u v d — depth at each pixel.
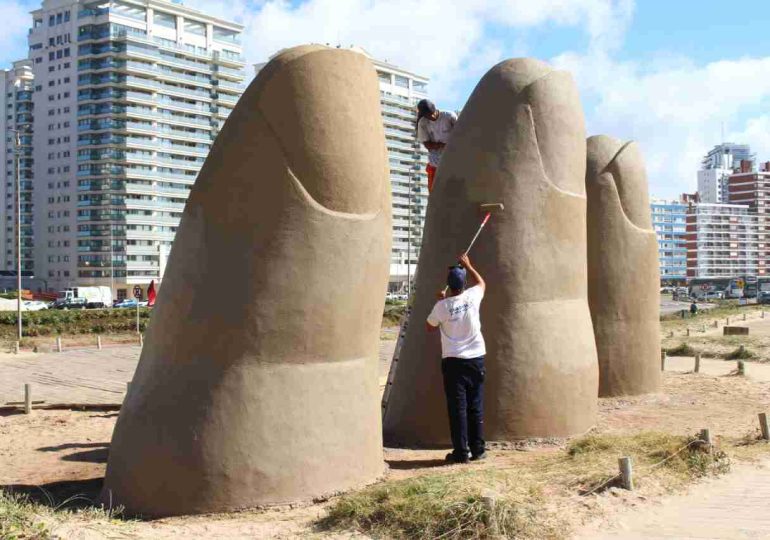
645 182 11.95
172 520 5.66
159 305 6.25
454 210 8.62
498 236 8.34
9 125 67.31
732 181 121.56
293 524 5.37
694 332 29.81
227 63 66.75
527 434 8.17
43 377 17.31
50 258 64.56
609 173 11.58
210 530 5.26
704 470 6.78
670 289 96.62
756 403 11.33
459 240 8.53
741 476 6.79
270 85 6.07
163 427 5.89
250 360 5.93
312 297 6.08
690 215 112.06
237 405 5.85
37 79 63.94
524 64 8.74
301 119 6.06
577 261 8.84
